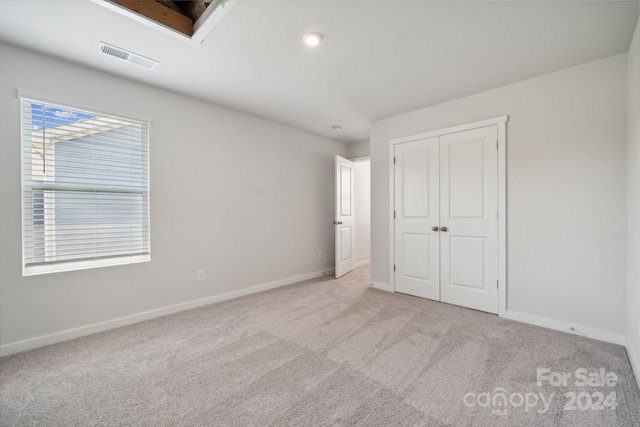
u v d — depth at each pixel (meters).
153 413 1.40
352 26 1.81
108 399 1.51
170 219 2.80
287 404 1.46
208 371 1.77
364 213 5.43
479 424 1.32
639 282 1.72
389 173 3.55
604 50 2.07
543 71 2.38
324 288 3.70
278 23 1.77
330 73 2.44
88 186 2.36
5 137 1.99
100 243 2.42
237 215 3.36
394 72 2.41
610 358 1.89
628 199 2.04
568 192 2.32
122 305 2.50
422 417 1.37
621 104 2.11
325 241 4.57
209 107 3.10
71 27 1.80
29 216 2.11
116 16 1.69
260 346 2.09
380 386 1.61
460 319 2.60
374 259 3.72
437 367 1.80
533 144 2.49
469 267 2.89
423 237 3.24
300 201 4.15
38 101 2.10
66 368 1.81
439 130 3.09
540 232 2.46
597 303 2.20
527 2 1.59
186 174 2.92
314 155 4.37
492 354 1.96
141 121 2.60
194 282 2.98
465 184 2.91
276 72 2.42
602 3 1.60
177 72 2.41
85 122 2.34
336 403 1.47
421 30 1.85
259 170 3.60
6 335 1.99
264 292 3.53
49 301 2.15
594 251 2.21
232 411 1.41
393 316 2.68
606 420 1.34
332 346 2.09
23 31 1.84
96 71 2.36
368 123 3.82
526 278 2.53
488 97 2.76
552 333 2.29
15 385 1.63
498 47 2.04
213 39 1.94
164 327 2.45
